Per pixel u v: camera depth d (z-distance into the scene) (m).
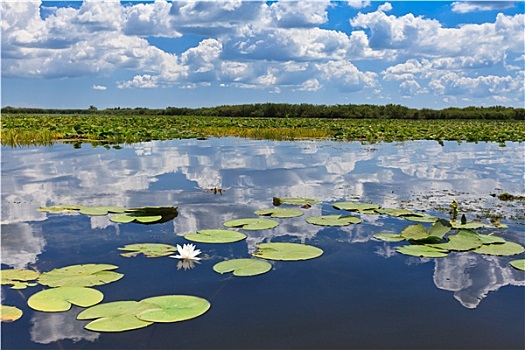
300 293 2.89
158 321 2.45
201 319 2.53
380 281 3.09
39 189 6.48
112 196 5.97
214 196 5.98
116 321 2.42
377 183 7.09
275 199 5.54
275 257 3.45
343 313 2.63
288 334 2.39
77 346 2.26
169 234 4.17
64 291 2.83
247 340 2.33
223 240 3.87
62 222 4.60
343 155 11.25
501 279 3.14
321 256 3.59
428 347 2.28
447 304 2.76
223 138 17.86
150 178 7.50
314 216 4.80
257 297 2.82
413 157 10.91
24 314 2.58
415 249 3.70
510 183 7.18
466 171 8.54
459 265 3.42
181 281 3.06
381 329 2.45
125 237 4.07
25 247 3.78
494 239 3.98
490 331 2.44
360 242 3.96
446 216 4.91
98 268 3.22
